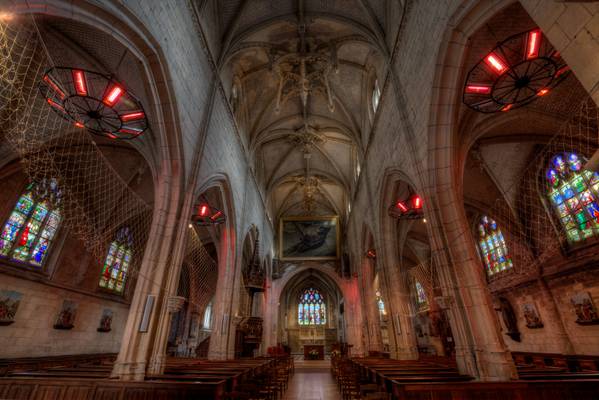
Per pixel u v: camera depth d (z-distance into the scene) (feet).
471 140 30.66
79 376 20.95
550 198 39.55
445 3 23.80
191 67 32.45
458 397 14.94
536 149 40.14
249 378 25.57
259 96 58.95
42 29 22.44
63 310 42.32
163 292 26.37
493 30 24.30
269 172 80.84
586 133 31.76
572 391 15.44
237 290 47.75
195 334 77.77
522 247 44.32
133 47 23.48
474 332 22.13
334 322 117.39
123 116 22.61
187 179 31.14
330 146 74.64
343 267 83.30
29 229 37.19
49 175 34.76
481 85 21.08
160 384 16.53
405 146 33.24
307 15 43.93
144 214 50.65
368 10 40.27
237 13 41.68
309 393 35.47
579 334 36.88
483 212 49.60
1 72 20.76
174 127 28.30
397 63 36.11
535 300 43.37
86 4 18.39
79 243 43.91
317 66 52.95
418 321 80.84
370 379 25.93
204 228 68.49
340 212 93.97
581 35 11.40
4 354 34.01
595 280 34.32
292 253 88.53
